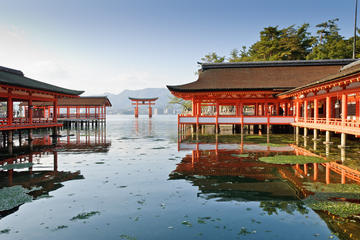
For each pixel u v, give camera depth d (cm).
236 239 433
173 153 1341
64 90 2400
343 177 827
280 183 761
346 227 472
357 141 1714
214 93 2472
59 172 925
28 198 647
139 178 828
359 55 4044
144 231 466
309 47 5459
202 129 3138
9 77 1870
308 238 434
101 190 705
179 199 626
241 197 637
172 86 2456
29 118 1991
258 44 5738
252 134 2417
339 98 2014
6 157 1255
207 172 902
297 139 1928
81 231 470
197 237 441
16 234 460
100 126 4338
